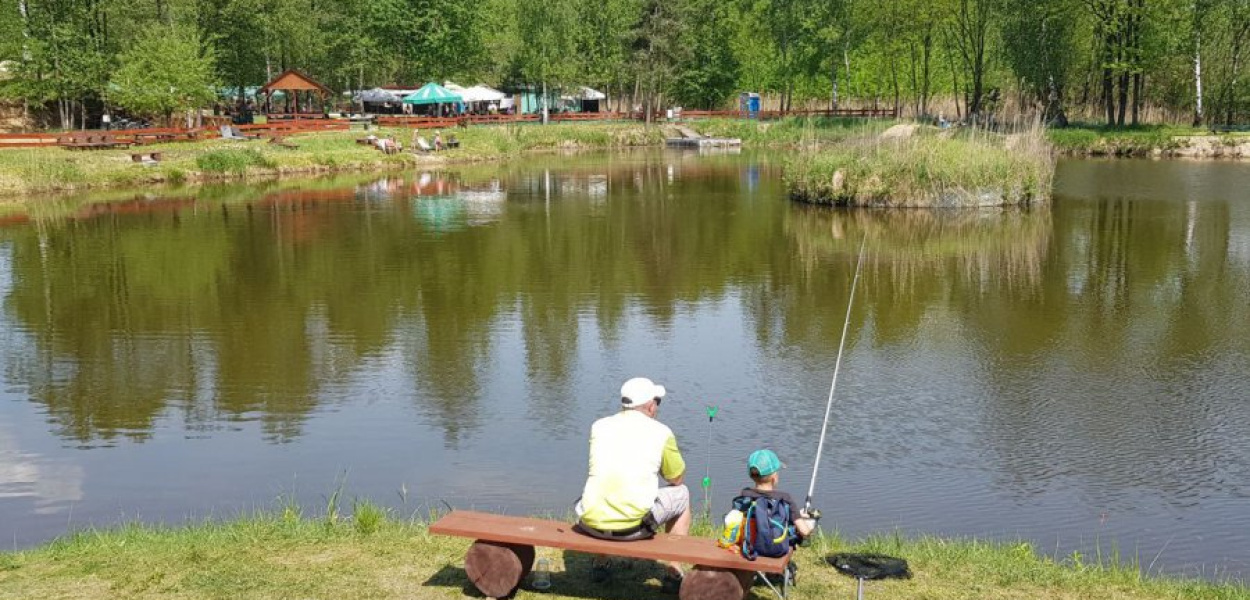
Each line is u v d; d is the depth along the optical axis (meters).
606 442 6.14
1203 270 22.28
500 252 25.72
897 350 16.25
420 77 76.38
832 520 9.91
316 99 80.00
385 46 74.06
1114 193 36.84
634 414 6.24
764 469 6.05
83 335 17.44
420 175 48.41
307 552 7.30
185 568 6.95
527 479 11.02
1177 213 31.38
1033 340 16.78
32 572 6.88
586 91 82.69
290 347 16.59
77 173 40.56
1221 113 65.00
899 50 73.50
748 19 87.31
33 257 25.12
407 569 6.91
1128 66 58.88
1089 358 15.69
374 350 16.39
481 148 60.09
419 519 9.27
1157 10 58.19
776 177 46.47
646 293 20.66
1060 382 14.49
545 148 67.00
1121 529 9.74
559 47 75.88
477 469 11.34
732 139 71.44
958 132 37.81
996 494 10.62
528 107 85.12
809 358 15.87
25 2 51.09
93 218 32.34
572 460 11.62
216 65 61.75
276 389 14.38
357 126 61.56
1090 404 13.53
